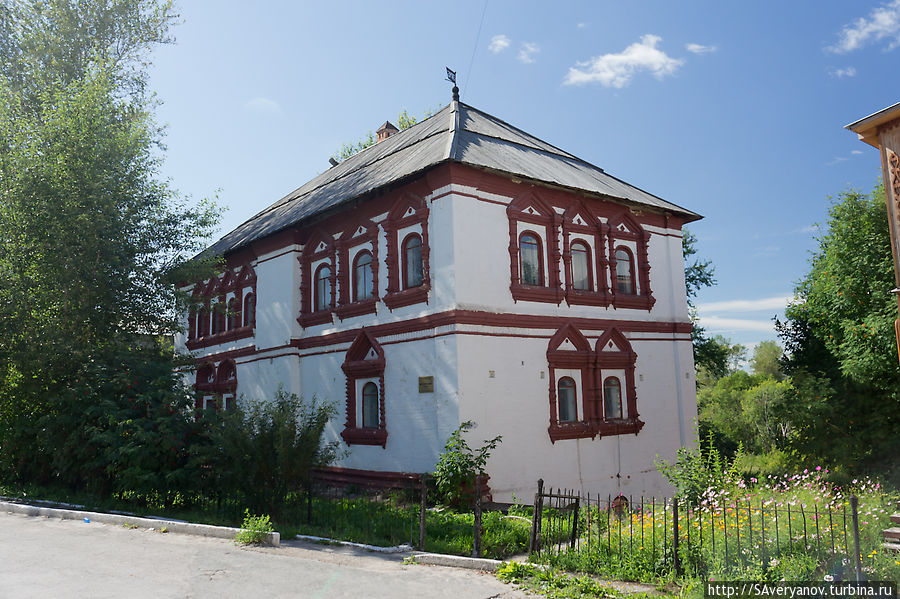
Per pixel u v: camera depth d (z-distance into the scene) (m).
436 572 8.66
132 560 9.20
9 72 22.45
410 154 20.11
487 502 15.02
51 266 16.80
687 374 21.45
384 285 18.34
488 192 17.14
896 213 8.46
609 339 19.39
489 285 16.73
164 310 19.59
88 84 18.20
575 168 22.39
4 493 16.72
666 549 8.39
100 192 17.00
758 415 42.09
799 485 11.62
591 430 18.23
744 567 7.52
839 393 21.16
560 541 9.66
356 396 19.00
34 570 8.59
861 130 8.81
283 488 12.70
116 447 13.87
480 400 15.99
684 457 11.17
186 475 13.72
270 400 22.22
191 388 15.80
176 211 19.72
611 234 19.98
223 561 9.18
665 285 21.61
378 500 15.72
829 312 20.12
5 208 16.66
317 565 8.99
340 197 19.98
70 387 15.83
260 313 23.28
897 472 18.67
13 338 16.59
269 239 23.08
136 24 25.23
